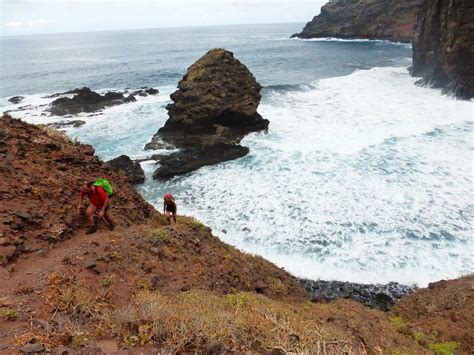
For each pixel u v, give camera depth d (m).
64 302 6.10
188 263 10.05
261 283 11.59
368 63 76.44
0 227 7.84
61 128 38.31
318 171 26.39
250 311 7.29
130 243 9.36
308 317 9.02
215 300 7.97
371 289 16.12
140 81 69.44
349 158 27.88
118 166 27.77
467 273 16.48
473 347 10.42
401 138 30.75
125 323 5.70
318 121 36.53
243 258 12.85
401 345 9.56
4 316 5.39
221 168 28.78
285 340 5.84
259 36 198.38
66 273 7.07
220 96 33.66
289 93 47.38
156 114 42.78
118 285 7.51
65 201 9.85
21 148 10.95
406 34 106.25
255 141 32.81
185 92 34.31
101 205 9.61
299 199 23.09
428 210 21.03
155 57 111.06
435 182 23.86
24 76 81.38
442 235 18.97
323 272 17.20
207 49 129.38
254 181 26.05
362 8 123.50
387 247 18.42
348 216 20.98
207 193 25.17
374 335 9.55
